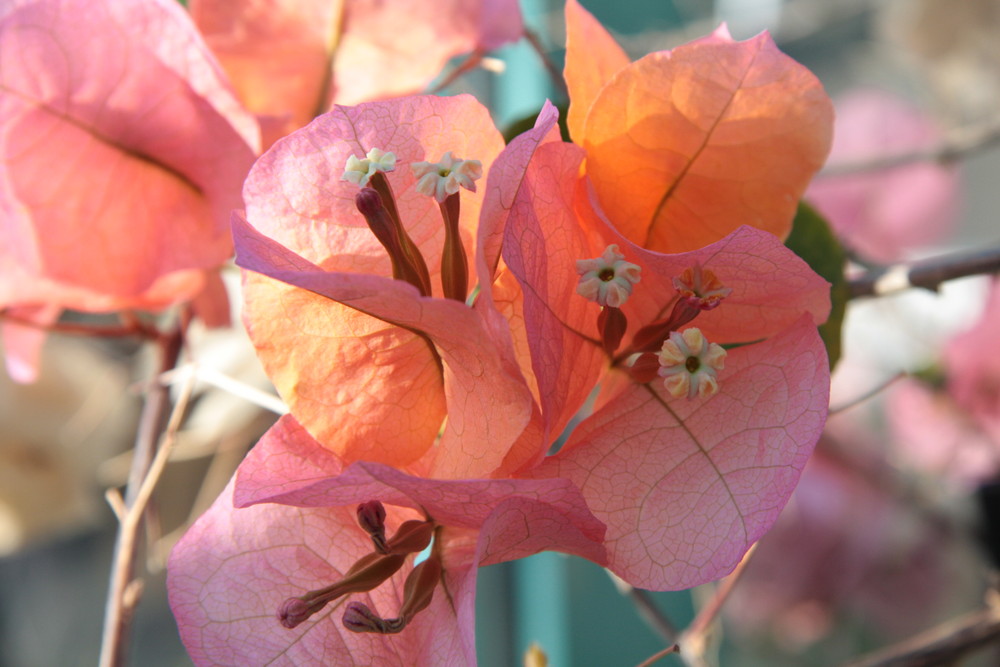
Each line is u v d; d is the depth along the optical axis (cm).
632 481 19
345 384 20
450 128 20
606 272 19
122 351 37
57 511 35
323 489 18
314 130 19
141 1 22
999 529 38
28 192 23
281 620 18
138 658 38
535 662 23
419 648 19
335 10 25
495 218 18
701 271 19
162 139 23
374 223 19
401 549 19
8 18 22
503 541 18
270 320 19
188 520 33
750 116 21
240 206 23
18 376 28
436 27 25
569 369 19
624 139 21
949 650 27
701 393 19
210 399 32
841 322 25
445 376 20
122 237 24
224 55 25
